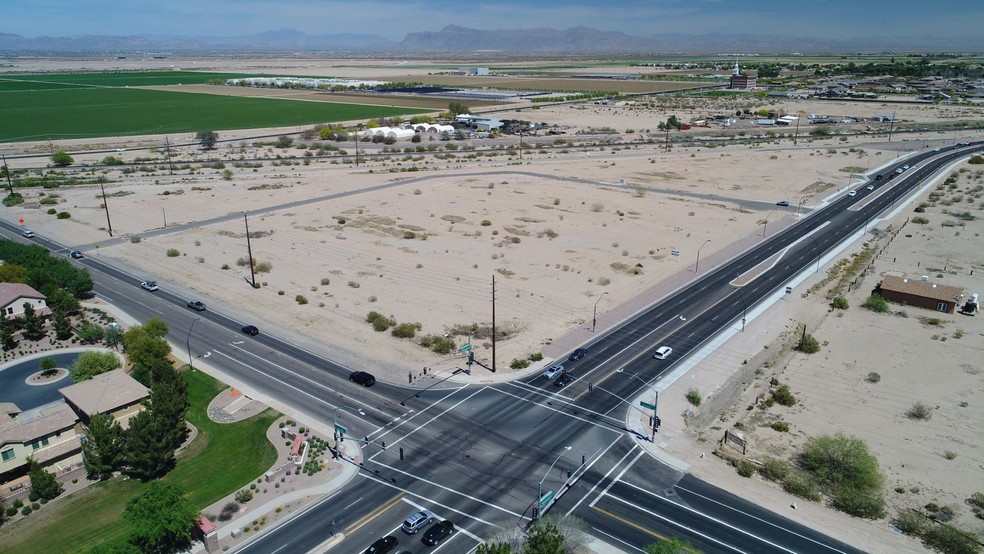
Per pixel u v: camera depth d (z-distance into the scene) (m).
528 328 94.56
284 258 126.00
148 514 50.53
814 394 77.62
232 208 162.38
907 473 62.66
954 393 77.31
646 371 81.56
